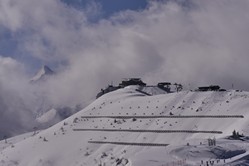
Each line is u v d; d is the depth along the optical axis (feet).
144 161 329.93
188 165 308.81
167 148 372.79
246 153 347.36
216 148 364.17
